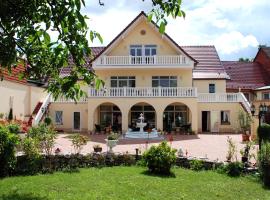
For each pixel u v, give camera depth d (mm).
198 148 22656
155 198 10086
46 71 6281
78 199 9648
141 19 35312
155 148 14188
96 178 12695
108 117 35656
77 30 5332
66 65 5781
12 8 5211
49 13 5094
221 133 34969
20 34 5562
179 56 34344
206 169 15047
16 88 30047
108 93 33500
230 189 11555
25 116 32219
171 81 35812
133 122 35188
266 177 12172
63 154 15414
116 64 34281
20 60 6441
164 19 5344
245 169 13797
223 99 36844
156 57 34281
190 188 11516
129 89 33438
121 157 16047
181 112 35625
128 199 9844
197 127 34156
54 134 15805
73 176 13070
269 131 20156
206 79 39219
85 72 5766
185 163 15594
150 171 14164
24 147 13852
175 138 29312
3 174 12969
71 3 4898
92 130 33469
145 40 35781
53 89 5934
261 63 50438
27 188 10914
